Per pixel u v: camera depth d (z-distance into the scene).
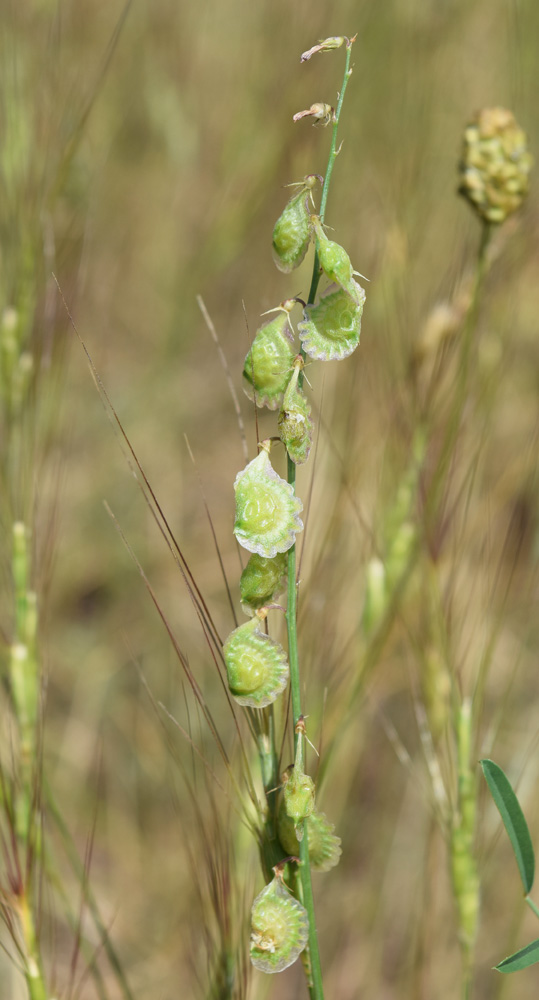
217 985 0.46
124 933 0.65
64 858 0.67
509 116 0.55
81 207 0.71
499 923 0.66
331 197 0.90
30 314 0.57
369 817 0.70
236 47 1.08
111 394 0.96
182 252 1.03
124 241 1.03
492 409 0.63
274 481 0.38
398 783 0.72
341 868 0.68
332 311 0.38
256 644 0.38
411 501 0.57
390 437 0.58
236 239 0.98
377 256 0.70
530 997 0.65
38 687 0.50
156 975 0.62
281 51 1.02
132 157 1.06
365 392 0.65
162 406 0.96
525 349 0.81
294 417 0.38
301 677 0.50
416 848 0.69
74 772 0.74
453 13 0.98
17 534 0.51
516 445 0.76
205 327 1.00
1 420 0.55
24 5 0.72
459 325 0.57
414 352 0.57
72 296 0.69
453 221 0.82
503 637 0.71
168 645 0.81
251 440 0.97
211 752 0.70
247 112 0.99
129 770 0.74
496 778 0.41
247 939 0.46
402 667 0.72
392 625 0.57
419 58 0.95
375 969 0.64
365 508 0.62
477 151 0.55
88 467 0.91
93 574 0.85
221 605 0.85
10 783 0.49
